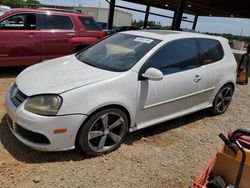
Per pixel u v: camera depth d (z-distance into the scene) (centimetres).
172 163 348
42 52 673
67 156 329
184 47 421
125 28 1560
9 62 634
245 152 238
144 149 369
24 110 303
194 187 249
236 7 1892
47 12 678
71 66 377
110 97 323
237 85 852
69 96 301
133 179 307
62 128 299
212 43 479
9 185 274
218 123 496
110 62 378
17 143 345
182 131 443
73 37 713
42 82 325
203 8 2292
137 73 354
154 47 381
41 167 305
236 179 245
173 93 399
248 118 545
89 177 299
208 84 465
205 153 385
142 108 365
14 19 629
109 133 340
